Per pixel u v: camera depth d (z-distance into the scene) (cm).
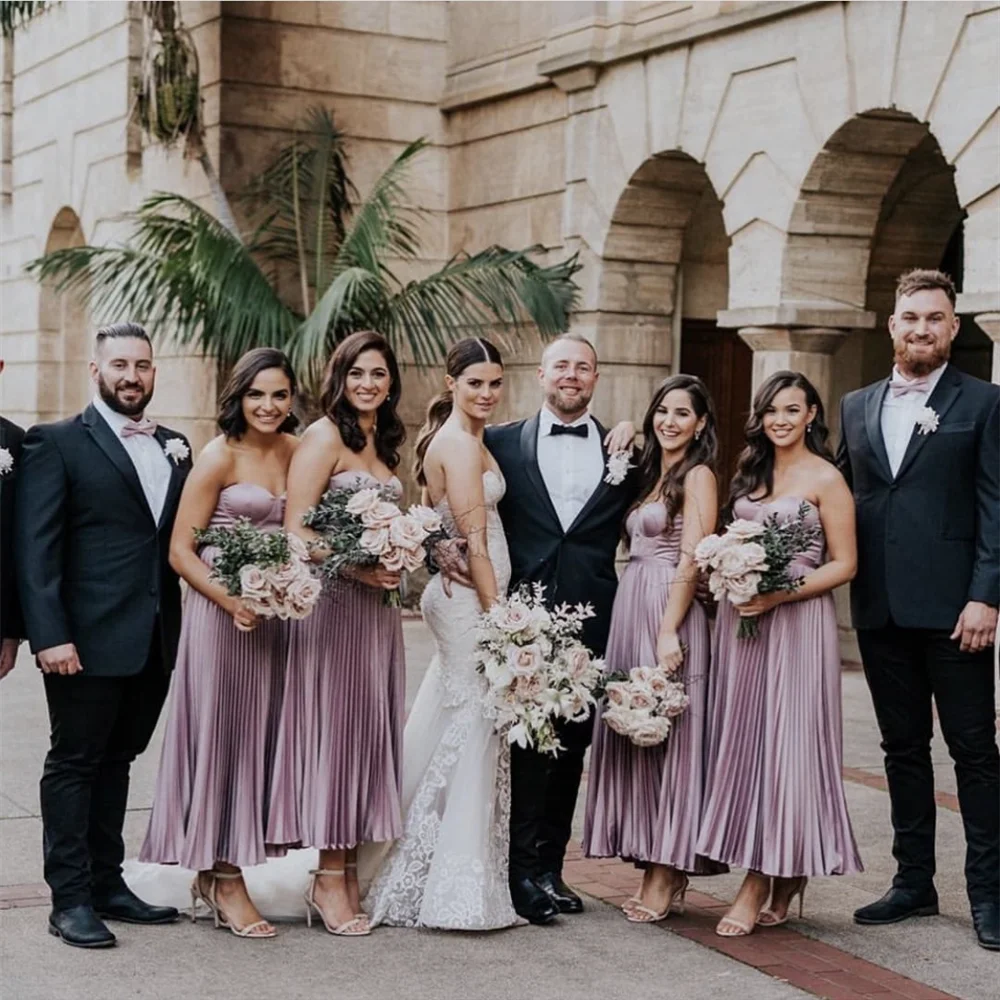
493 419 1300
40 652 489
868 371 1186
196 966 482
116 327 517
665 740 538
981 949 516
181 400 1409
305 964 487
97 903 529
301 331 1106
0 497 498
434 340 1307
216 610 511
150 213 1435
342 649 518
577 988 470
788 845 514
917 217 1157
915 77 907
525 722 509
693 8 1083
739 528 512
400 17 1352
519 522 559
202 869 508
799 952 508
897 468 541
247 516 518
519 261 1151
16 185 1884
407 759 552
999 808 528
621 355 1185
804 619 525
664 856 530
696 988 472
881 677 552
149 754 785
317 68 1330
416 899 529
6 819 659
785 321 1002
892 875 606
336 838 512
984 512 524
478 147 1334
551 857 562
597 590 557
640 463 558
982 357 1177
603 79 1170
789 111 998
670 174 1148
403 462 1348
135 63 1542
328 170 1276
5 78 1894
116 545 508
